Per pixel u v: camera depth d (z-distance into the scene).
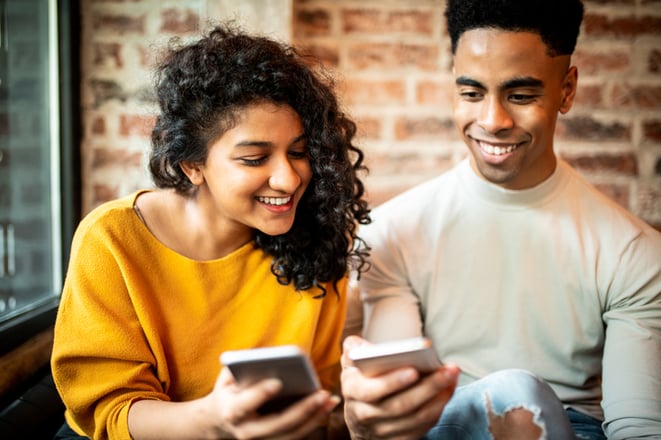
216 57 1.01
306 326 1.16
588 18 1.79
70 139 1.73
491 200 1.26
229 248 1.12
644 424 1.05
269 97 0.99
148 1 1.76
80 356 1.03
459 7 1.16
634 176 1.83
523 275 1.24
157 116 1.11
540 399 0.91
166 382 1.09
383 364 0.80
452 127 1.82
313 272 1.14
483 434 0.94
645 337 1.15
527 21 1.10
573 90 1.23
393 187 1.83
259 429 0.80
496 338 1.26
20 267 1.54
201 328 1.10
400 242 1.33
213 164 1.02
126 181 1.80
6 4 1.47
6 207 1.48
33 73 1.62
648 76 1.80
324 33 1.80
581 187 1.28
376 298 1.33
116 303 1.04
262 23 1.64
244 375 0.75
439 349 1.30
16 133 1.53
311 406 0.79
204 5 1.64
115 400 1.02
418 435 0.87
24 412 1.19
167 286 1.09
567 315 1.23
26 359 1.36
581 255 1.22
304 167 1.05
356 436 0.95
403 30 1.80
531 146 1.16
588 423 1.18
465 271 1.28
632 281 1.19
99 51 1.77
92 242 1.05
